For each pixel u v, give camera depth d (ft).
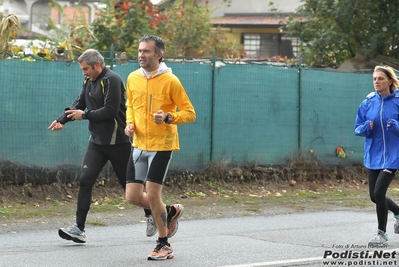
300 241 45.93
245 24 152.76
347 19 93.30
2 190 59.77
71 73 62.34
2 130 59.67
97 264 37.63
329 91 78.02
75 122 62.75
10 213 54.85
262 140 73.26
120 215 56.29
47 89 61.36
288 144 75.25
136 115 38.93
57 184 62.08
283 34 155.53
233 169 71.20
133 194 39.58
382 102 44.73
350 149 79.77
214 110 69.82
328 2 94.38
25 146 60.75
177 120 37.83
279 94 74.23
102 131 43.16
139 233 48.88
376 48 92.68
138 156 39.06
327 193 72.54
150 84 38.42
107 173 64.59
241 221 55.26
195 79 68.69
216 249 42.60
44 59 61.72
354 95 79.92
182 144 68.28
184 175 68.64
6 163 59.98
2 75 59.41
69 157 62.59
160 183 38.58
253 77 72.23
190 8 99.81
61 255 39.88
